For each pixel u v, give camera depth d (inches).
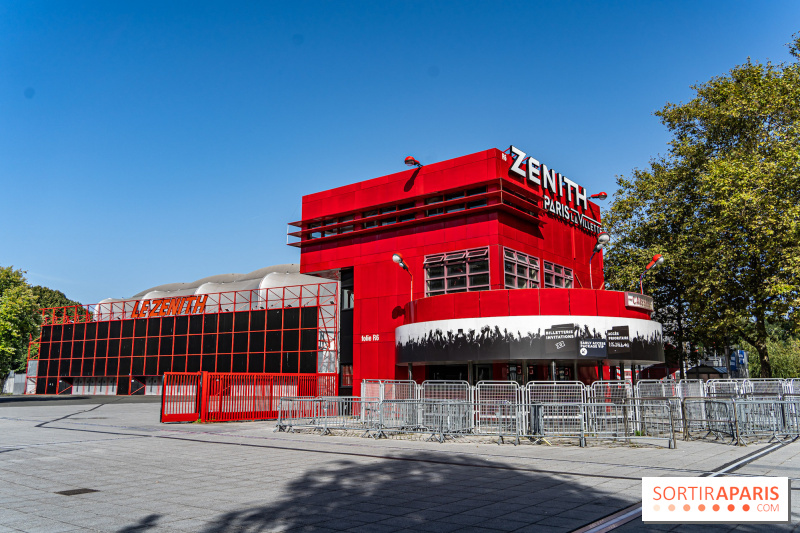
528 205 1025.5
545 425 641.6
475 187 1005.2
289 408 807.1
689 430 727.7
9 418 1034.1
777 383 949.2
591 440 646.5
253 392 971.9
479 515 301.6
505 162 1010.1
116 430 788.0
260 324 1887.3
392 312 1066.7
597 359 826.8
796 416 679.1
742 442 625.6
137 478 416.5
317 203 1215.6
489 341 830.5
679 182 1574.8
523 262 1023.6
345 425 737.0
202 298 2196.1
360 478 417.7
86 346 2431.1
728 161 1350.9
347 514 304.8
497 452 565.9
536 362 944.9
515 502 333.4
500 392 701.9
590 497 346.0
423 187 1067.3
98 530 269.4
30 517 295.3
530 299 848.3
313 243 1206.3
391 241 1097.4
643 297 914.1
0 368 2496.3
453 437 693.3
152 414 1155.3
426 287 1034.7
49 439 676.7
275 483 397.1
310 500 340.5
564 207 1176.8
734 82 1488.7
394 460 510.3
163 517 295.7
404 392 818.2
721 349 1601.9
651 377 1692.9
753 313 1355.8
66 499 341.4
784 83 1368.1
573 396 670.5
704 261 1362.0
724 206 1304.1
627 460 499.5
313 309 1776.6
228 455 542.0
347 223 1149.1
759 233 1248.8
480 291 876.0
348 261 1147.3
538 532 267.3
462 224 1010.7
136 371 2239.2
